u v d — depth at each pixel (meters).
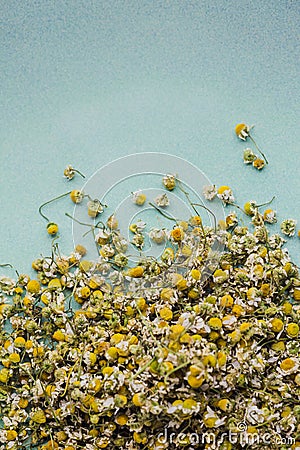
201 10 0.94
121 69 0.94
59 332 0.89
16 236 0.92
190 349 0.85
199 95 0.94
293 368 0.87
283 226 0.91
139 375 0.86
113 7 0.94
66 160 0.93
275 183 0.93
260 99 0.94
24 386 0.88
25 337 0.90
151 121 0.93
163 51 0.94
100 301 0.89
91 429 0.88
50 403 0.87
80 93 0.94
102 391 0.87
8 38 0.94
